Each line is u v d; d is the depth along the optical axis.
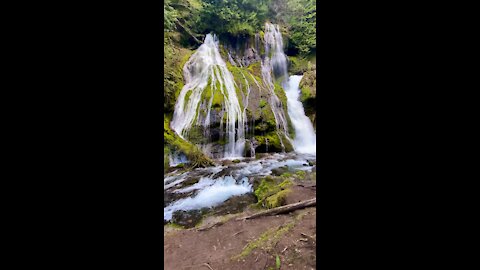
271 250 3.04
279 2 12.66
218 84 9.06
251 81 9.88
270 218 3.99
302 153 8.79
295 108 10.16
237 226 3.93
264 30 12.08
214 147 8.20
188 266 3.08
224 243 3.51
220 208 4.84
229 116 8.47
